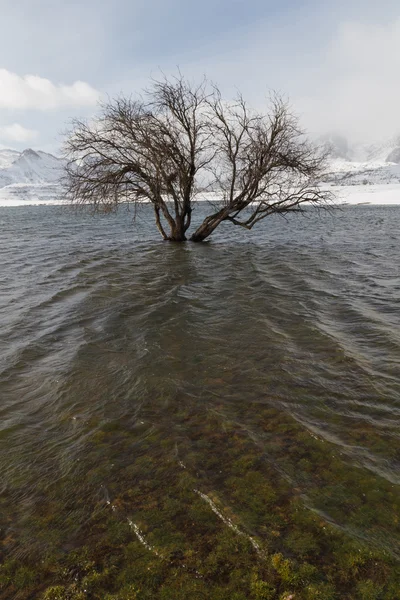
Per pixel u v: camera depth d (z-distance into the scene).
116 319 9.38
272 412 5.29
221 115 19.33
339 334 8.16
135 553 3.21
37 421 5.23
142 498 3.80
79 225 40.50
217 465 4.25
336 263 16.67
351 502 3.71
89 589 2.92
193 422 5.09
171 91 18.95
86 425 5.08
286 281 13.25
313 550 3.19
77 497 3.85
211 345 7.70
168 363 6.89
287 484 3.95
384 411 5.29
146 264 16.92
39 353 7.50
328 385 6.02
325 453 4.43
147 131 18.89
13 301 11.20
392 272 14.60
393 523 3.46
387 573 2.98
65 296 11.63
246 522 3.47
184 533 3.38
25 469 4.27
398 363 6.73
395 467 4.20
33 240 27.41
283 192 20.50
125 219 48.19
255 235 28.81
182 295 11.55
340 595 2.82
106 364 6.91
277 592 2.85
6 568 3.11
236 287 12.50
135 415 5.29
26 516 3.63
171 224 24.27
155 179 19.89
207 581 2.95
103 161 19.31
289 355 7.14
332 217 45.19
